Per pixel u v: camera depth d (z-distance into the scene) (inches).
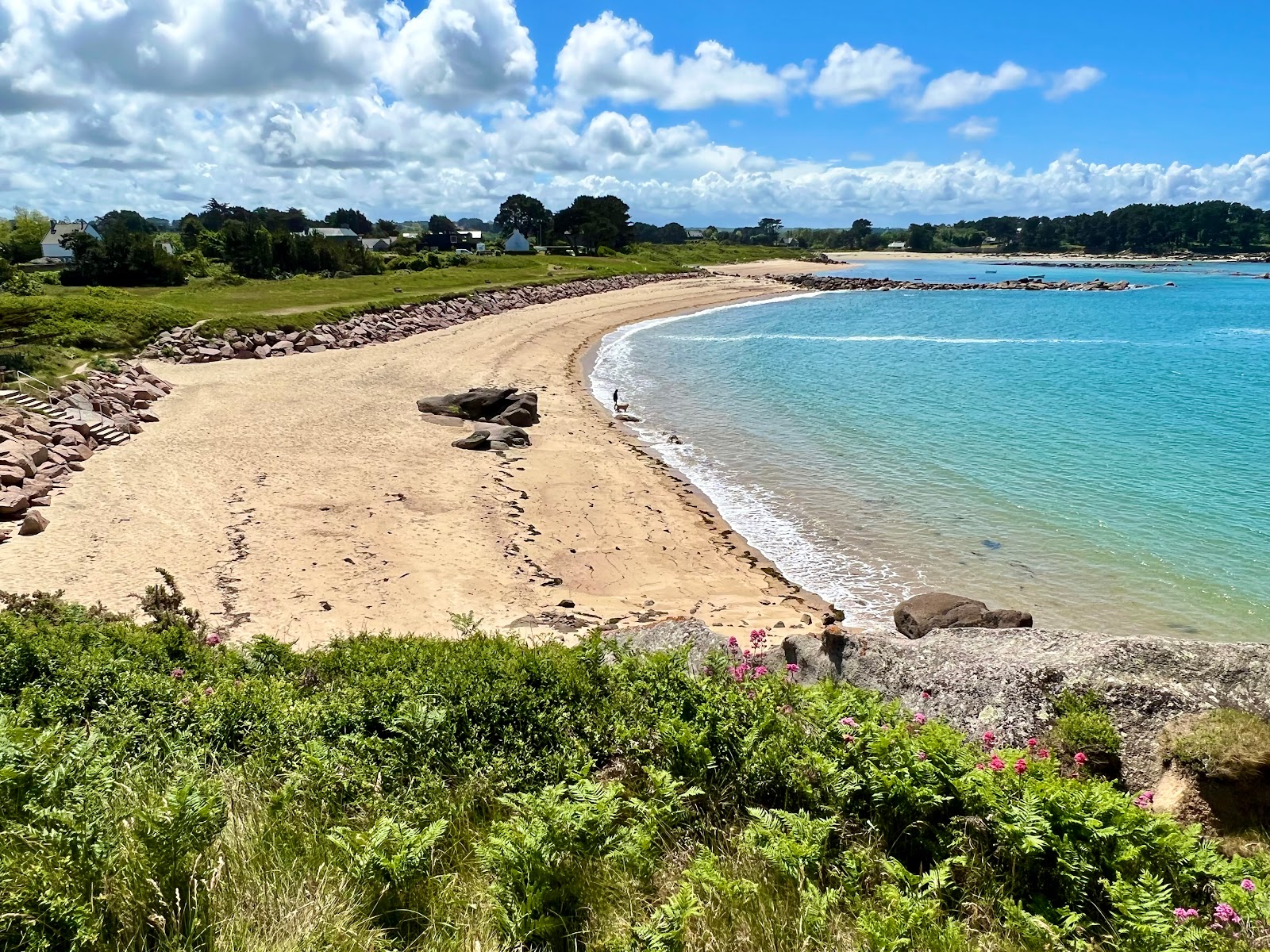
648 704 247.3
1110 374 1605.6
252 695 263.6
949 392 1421.0
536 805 180.9
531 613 569.6
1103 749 251.0
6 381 1016.2
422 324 2114.9
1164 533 736.3
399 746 223.3
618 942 149.7
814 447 1058.7
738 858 183.2
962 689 295.1
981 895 175.9
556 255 4790.8
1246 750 221.0
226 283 2501.2
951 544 721.6
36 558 613.9
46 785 169.2
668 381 1578.5
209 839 165.9
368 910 163.2
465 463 943.0
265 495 786.8
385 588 597.6
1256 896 169.8
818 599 618.5
